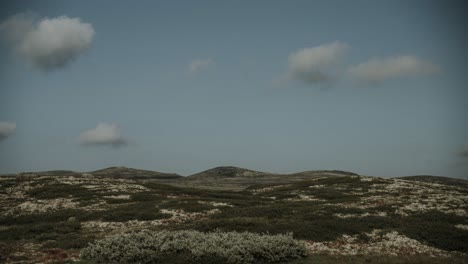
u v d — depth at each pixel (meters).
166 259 24.75
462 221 40.16
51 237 33.44
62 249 29.27
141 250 25.30
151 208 46.72
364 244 31.52
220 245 26.34
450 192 60.41
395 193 59.16
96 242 27.75
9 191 60.59
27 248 29.55
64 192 59.00
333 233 33.50
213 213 45.28
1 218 44.56
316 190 67.50
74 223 39.28
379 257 27.59
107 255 25.44
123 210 45.88
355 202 53.50
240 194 69.19
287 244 27.25
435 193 58.59
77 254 27.47
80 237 33.16
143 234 29.03
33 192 58.88
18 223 43.16
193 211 46.03
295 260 26.08
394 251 30.06
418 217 41.78
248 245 25.64
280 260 25.77
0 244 31.09
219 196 64.94
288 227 34.34
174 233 29.31
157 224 40.06
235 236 28.52
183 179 188.00
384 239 32.56
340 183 72.56
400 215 42.94
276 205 51.56
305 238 32.41
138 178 195.12
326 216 40.41
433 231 34.22
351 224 35.72
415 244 31.70
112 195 57.91
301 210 44.78
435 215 41.75
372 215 42.88
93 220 42.16
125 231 36.75
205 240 27.17
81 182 68.19
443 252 30.48
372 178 75.31
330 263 25.41
